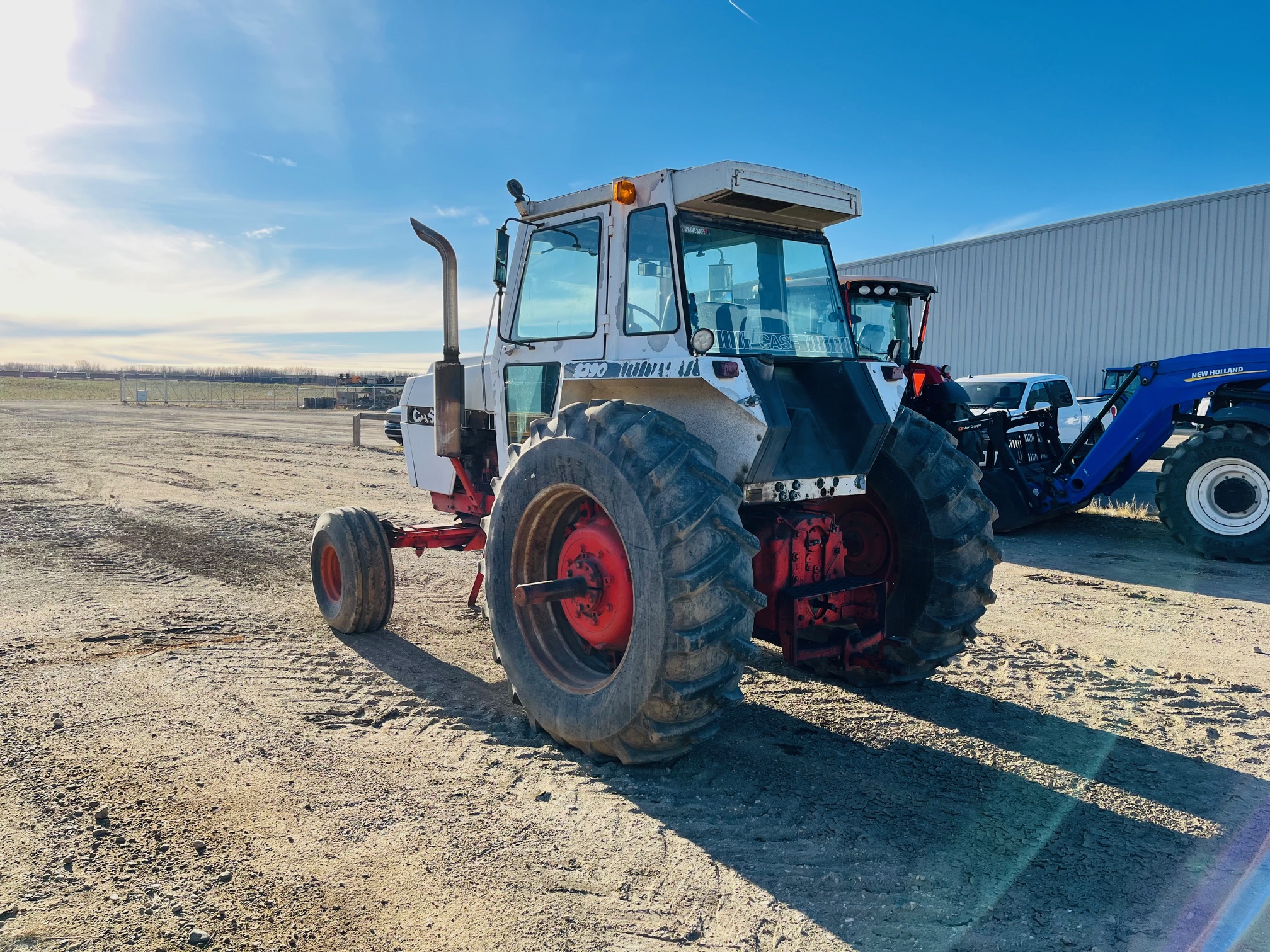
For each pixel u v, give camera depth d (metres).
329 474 13.58
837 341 4.34
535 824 3.06
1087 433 9.05
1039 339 23.86
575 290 4.23
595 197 4.04
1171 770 3.55
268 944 2.36
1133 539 8.96
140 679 4.50
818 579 3.92
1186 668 4.84
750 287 3.96
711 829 3.04
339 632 5.40
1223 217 20.42
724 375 3.36
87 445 18.19
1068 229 23.09
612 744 3.40
